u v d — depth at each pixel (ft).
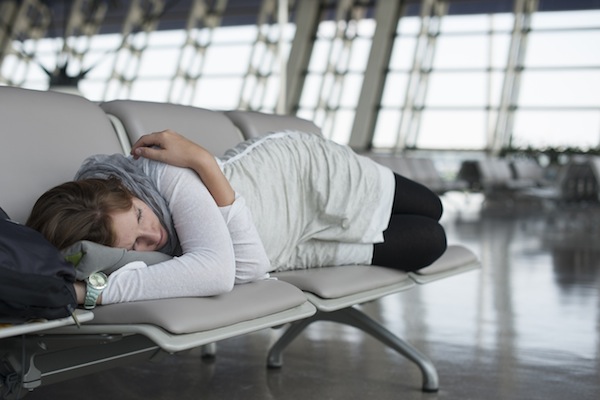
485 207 41.04
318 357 8.48
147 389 7.16
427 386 7.19
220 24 52.54
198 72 52.31
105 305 4.27
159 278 4.42
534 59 45.14
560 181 28.40
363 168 6.32
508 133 45.42
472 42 46.29
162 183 4.88
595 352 8.82
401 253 6.51
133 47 54.24
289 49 49.90
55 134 5.62
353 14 49.37
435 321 10.59
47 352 4.15
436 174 37.55
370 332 7.37
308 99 49.47
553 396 7.07
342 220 6.22
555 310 11.47
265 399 6.88
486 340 9.40
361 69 48.85
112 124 6.47
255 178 5.82
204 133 7.31
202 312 4.28
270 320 4.78
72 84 19.40
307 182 6.12
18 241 3.64
